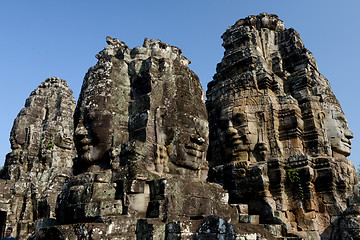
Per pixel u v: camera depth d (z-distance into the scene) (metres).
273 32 14.87
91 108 7.07
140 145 6.41
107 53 8.43
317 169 10.95
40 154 16.14
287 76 13.61
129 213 5.75
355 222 8.31
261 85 12.51
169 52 8.23
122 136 7.07
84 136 7.02
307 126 11.99
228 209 7.36
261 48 13.98
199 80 8.32
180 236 5.08
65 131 16.88
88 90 7.40
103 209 5.66
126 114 7.38
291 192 10.83
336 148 11.84
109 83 7.33
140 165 6.29
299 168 10.79
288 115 11.91
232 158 12.11
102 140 6.85
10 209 14.25
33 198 14.37
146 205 6.02
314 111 12.16
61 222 6.32
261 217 10.33
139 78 7.54
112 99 7.26
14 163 15.85
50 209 13.05
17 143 16.50
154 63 7.52
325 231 8.88
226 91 13.08
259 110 12.09
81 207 5.84
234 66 13.50
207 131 7.86
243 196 10.99
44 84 18.66
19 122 16.84
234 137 12.08
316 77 13.05
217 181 11.83
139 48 8.00
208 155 13.28
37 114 17.44
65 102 17.80
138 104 7.27
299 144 11.56
